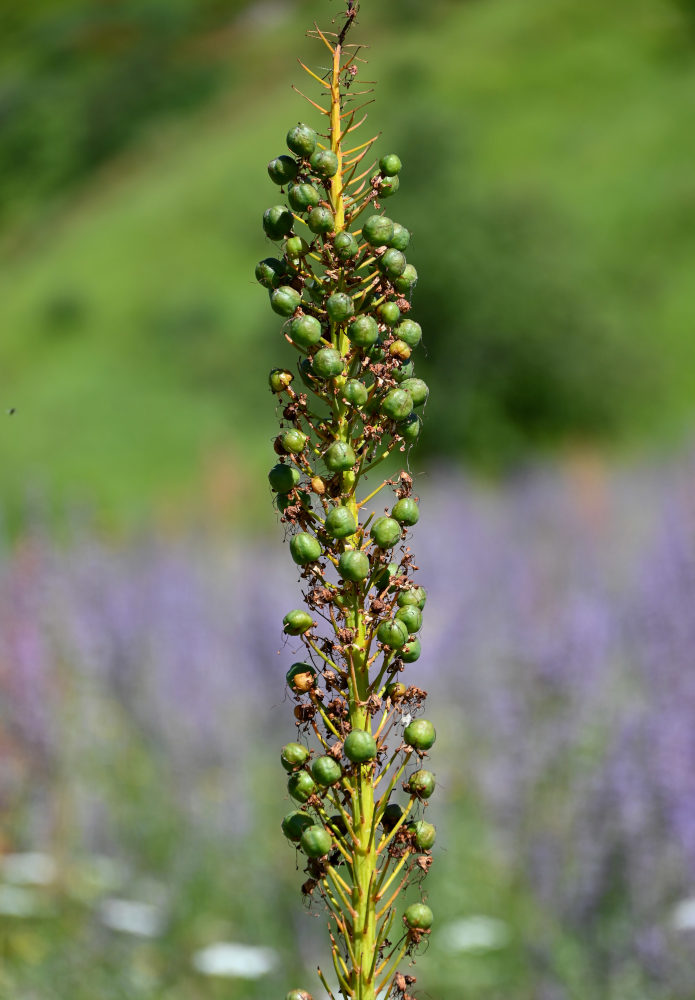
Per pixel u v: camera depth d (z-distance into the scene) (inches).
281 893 229.3
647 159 1844.2
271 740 285.1
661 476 570.6
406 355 79.1
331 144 80.0
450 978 210.7
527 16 2522.1
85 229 2420.0
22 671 260.5
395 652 79.4
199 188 2314.2
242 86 2999.5
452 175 1327.5
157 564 402.6
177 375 1679.4
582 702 241.8
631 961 198.1
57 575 298.8
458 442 1214.3
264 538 588.1
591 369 1249.4
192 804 253.9
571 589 335.3
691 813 201.8
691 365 1371.8
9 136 3097.9
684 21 2411.4
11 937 223.6
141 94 3038.9
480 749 265.3
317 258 79.9
